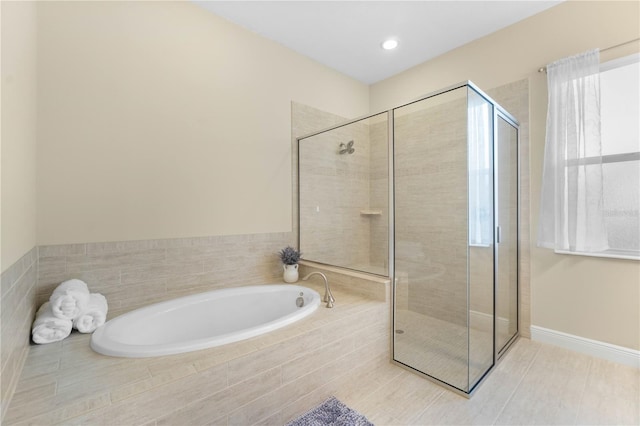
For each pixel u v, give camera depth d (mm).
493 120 2164
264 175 2701
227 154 2457
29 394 1076
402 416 1552
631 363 2004
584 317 2205
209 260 2352
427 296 2174
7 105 1096
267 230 2723
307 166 2920
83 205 1819
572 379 1880
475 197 2066
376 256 2438
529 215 2459
